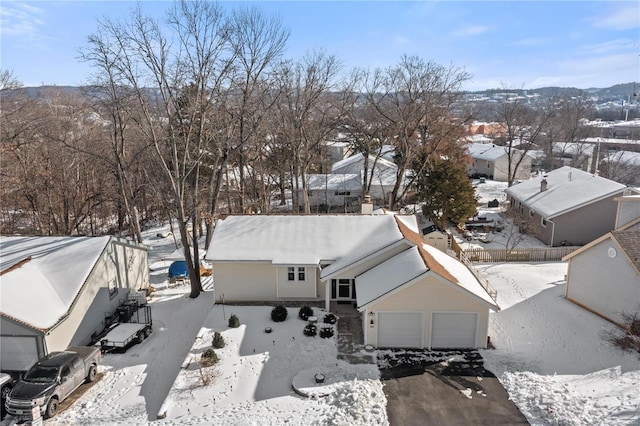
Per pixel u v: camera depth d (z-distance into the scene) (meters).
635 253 19.86
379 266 22.28
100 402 17.03
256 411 15.58
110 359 20.17
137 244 27.11
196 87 27.62
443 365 18.31
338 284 23.86
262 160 47.66
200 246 38.75
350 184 49.47
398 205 44.44
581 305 22.98
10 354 19.00
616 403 14.89
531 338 20.33
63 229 41.53
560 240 34.25
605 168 58.34
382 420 14.93
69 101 57.88
